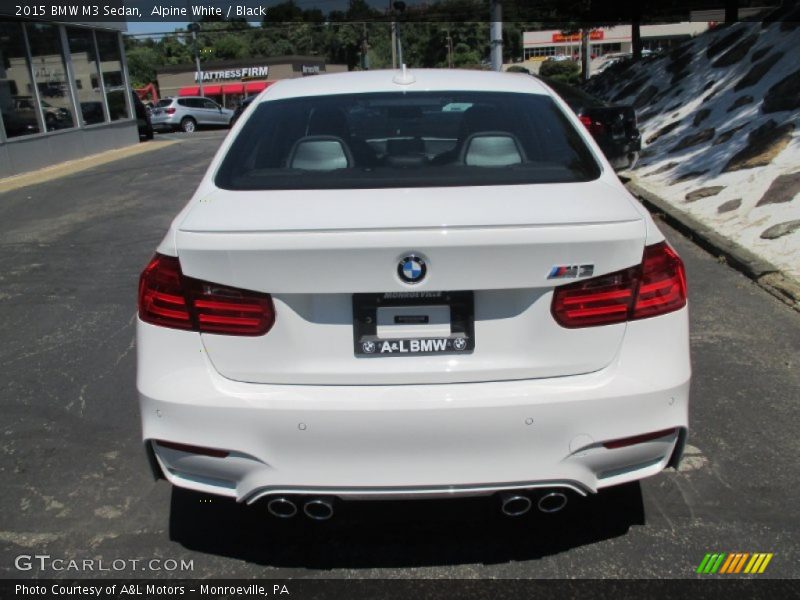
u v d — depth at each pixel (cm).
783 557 259
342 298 226
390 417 222
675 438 241
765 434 340
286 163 288
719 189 764
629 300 229
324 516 239
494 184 261
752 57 1138
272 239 220
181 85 5969
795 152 754
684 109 1165
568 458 229
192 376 231
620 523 281
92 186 1155
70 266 665
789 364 411
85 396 400
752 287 540
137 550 272
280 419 224
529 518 285
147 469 327
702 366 412
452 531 279
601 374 231
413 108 314
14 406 389
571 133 306
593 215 230
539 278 222
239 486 235
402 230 218
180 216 254
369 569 260
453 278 220
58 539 279
